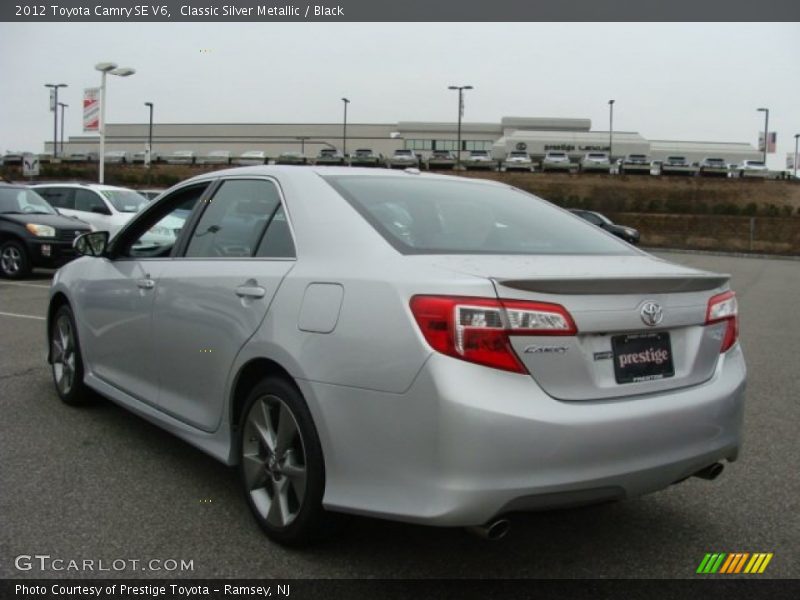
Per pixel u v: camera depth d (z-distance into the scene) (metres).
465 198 3.66
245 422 3.28
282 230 3.36
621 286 2.74
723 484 4.04
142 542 3.15
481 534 2.56
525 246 3.26
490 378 2.51
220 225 3.78
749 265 26.09
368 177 3.60
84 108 27.84
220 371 3.41
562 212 3.96
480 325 2.52
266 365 3.18
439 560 3.07
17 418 4.84
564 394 2.62
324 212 3.23
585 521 3.53
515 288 2.57
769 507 3.72
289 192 3.44
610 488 2.65
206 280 3.56
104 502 3.54
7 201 14.00
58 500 3.55
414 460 2.55
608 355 2.74
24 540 3.14
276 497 3.11
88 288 4.74
